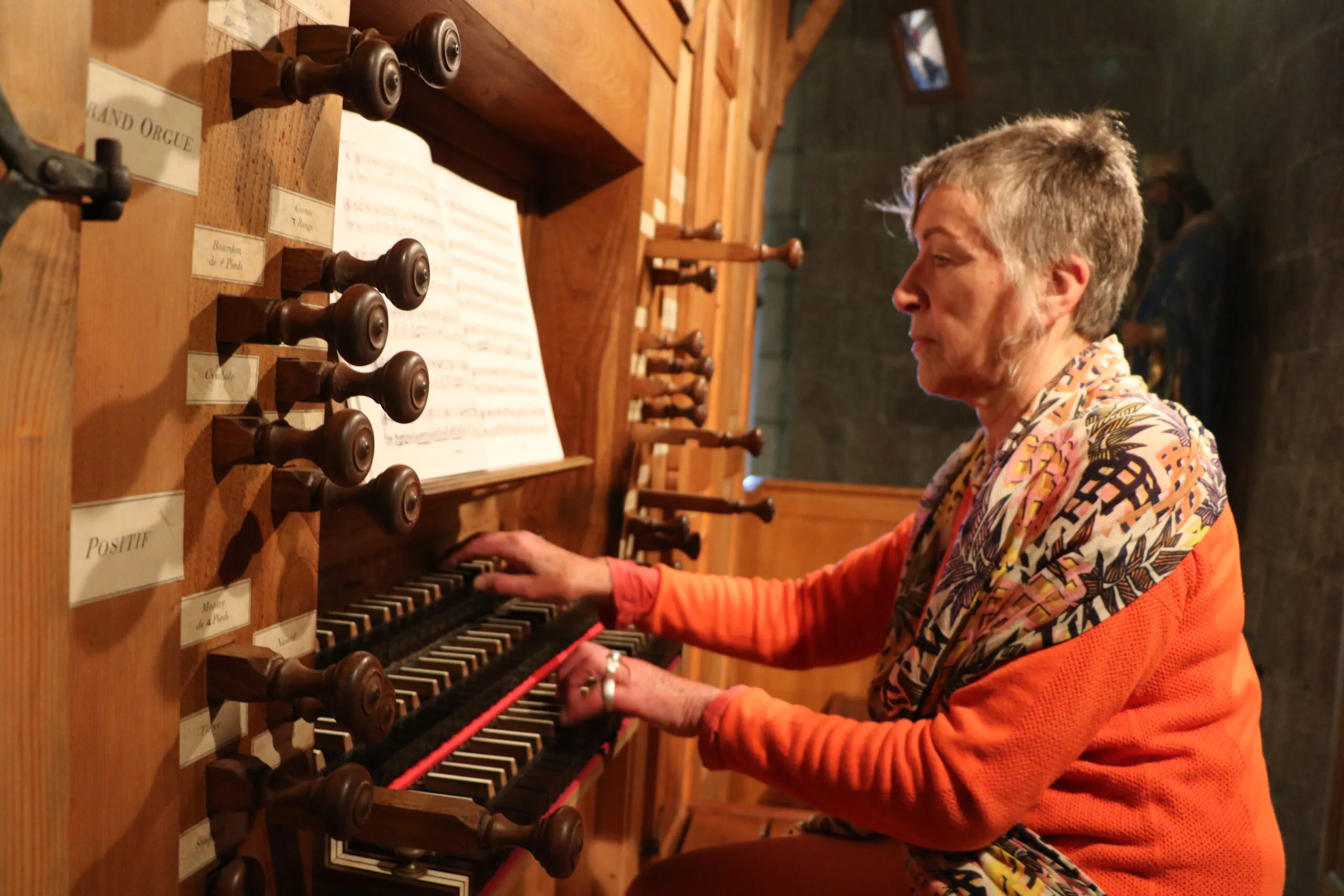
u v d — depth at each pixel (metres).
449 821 0.69
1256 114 3.12
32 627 0.48
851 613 1.40
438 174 1.35
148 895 0.59
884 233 5.14
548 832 0.67
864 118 5.12
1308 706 2.45
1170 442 0.95
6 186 0.44
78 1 0.48
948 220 1.08
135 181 0.55
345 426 0.61
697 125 2.01
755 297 3.14
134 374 0.56
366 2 0.99
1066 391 1.04
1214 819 0.95
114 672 0.56
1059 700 0.90
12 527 0.47
